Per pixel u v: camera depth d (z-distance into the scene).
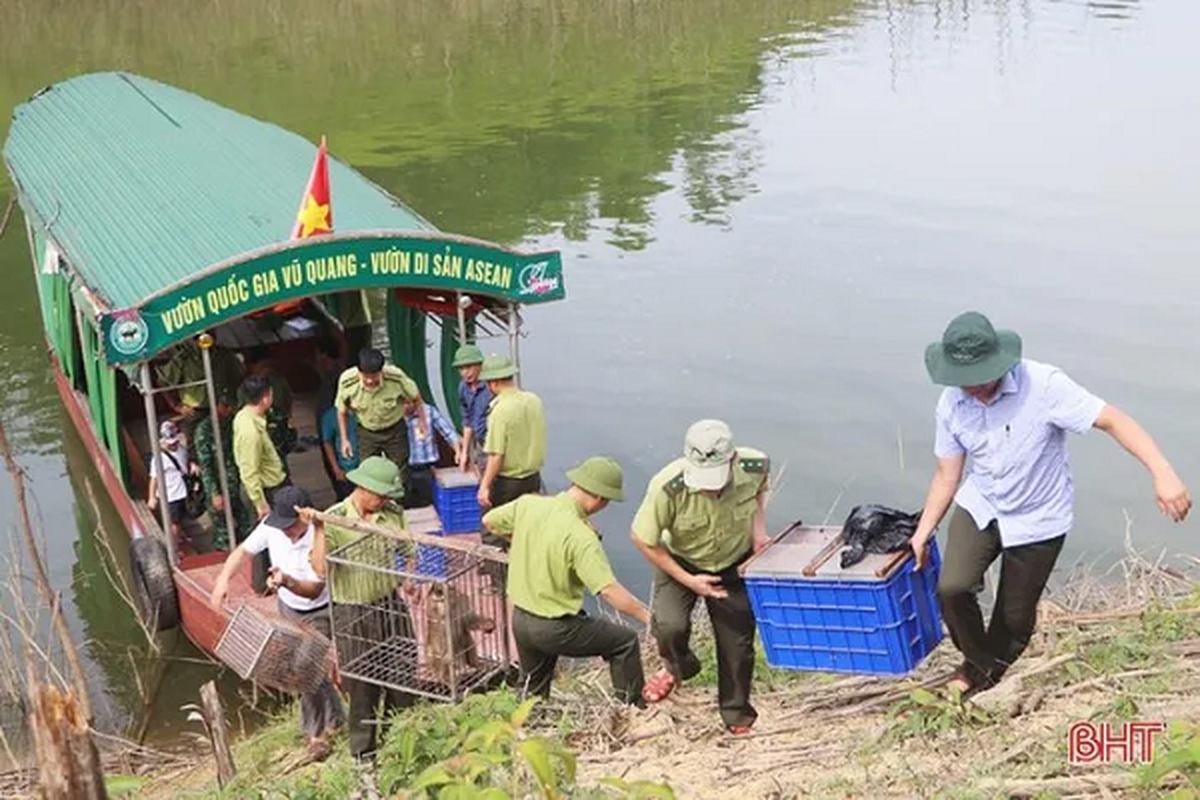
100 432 15.64
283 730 10.95
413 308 15.68
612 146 30.33
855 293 21.12
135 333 11.92
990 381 6.49
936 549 7.51
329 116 33.53
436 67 38.78
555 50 40.47
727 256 23.14
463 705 7.76
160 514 13.86
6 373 20.33
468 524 13.27
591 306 21.31
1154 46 38.91
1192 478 15.28
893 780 6.92
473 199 26.78
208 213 14.69
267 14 45.16
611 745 8.40
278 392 14.46
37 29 43.19
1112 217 23.81
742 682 8.03
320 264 12.45
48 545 15.45
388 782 7.09
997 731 7.19
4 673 11.21
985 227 23.67
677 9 45.88
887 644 7.20
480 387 13.62
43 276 18.52
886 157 28.55
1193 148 27.88
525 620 8.50
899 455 16.14
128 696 12.36
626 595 8.21
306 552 9.73
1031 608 7.01
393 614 8.99
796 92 34.94
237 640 9.65
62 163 17.64
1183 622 8.43
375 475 9.12
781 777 7.34
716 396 17.97
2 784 9.87
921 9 46.25
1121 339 18.80
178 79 37.66
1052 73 35.97
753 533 7.82
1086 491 15.22
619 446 16.86
